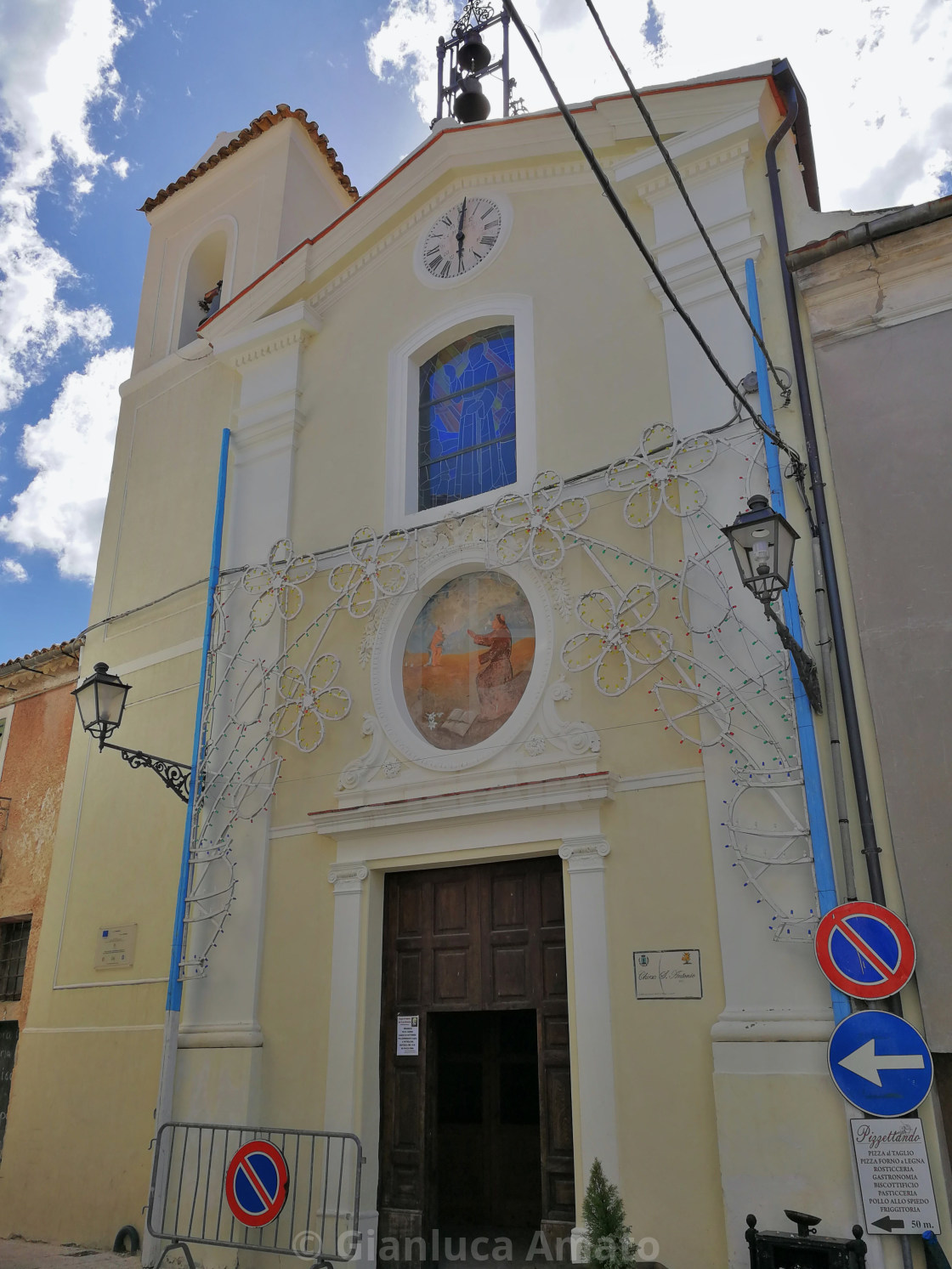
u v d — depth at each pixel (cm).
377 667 897
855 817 636
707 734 709
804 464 724
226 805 941
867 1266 544
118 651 1150
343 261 1094
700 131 856
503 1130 964
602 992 696
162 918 971
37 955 1088
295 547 1010
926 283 731
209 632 1017
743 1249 588
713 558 746
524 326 928
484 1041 1001
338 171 1422
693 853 694
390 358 1017
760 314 788
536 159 975
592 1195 587
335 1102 785
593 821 741
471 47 1211
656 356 838
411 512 955
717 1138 622
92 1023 986
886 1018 570
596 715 767
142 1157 884
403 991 818
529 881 786
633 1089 666
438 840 810
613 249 898
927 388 707
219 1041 852
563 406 875
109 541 1234
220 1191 805
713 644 725
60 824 1123
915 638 654
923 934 593
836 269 760
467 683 861
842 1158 577
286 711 942
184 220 1424
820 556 696
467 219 1013
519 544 855
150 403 1282
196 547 1122
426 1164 766
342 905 841
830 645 677
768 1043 616
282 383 1091
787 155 849
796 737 667
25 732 1284
